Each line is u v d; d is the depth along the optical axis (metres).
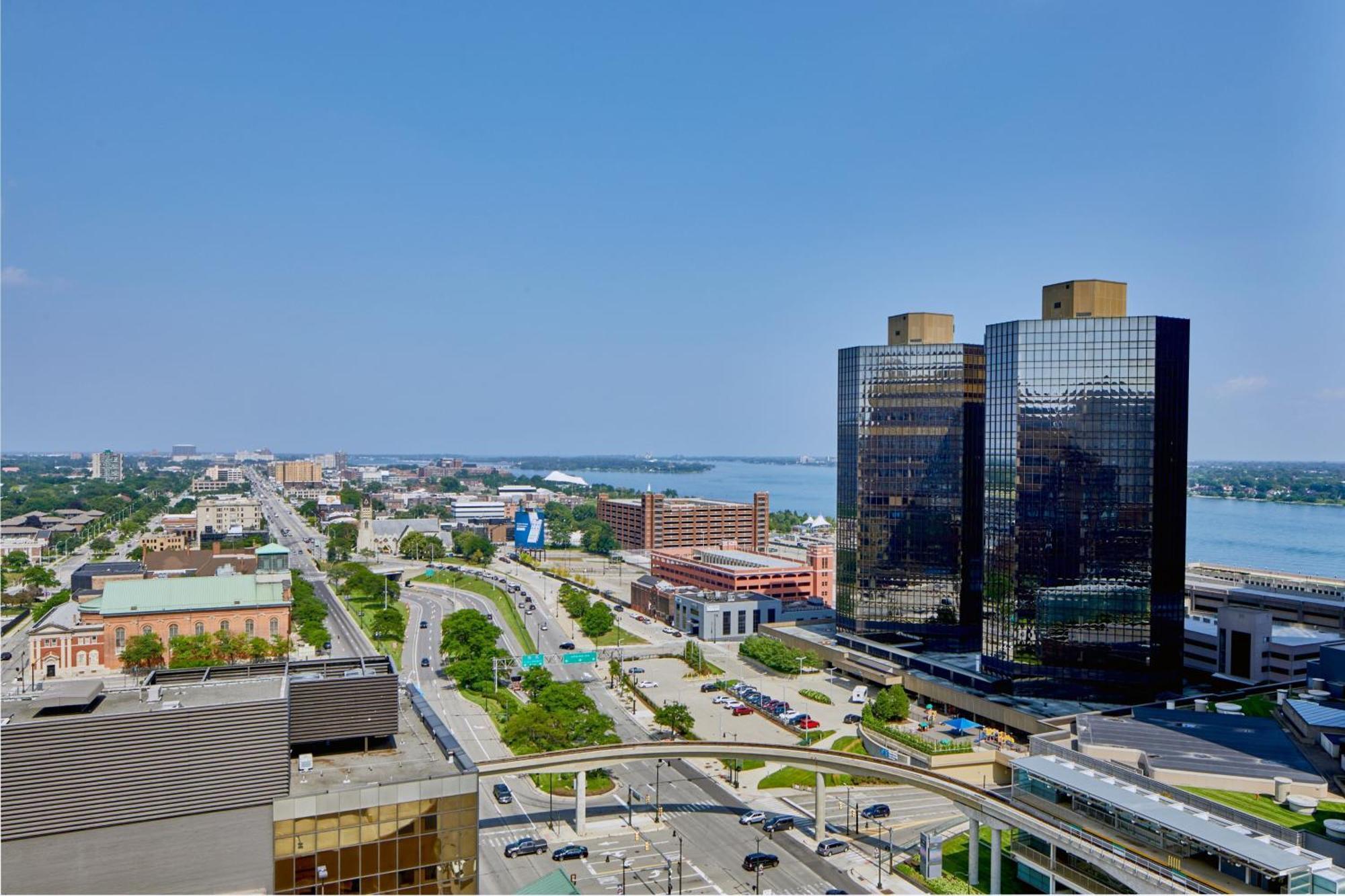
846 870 141.88
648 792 176.12
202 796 75.44
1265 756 151.50
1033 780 133.38
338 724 92.38
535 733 186.38
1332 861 103.81
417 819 83.19
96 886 71.88
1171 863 111.25
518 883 136.25
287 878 78.44
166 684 92.94
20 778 70.31
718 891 134.38
